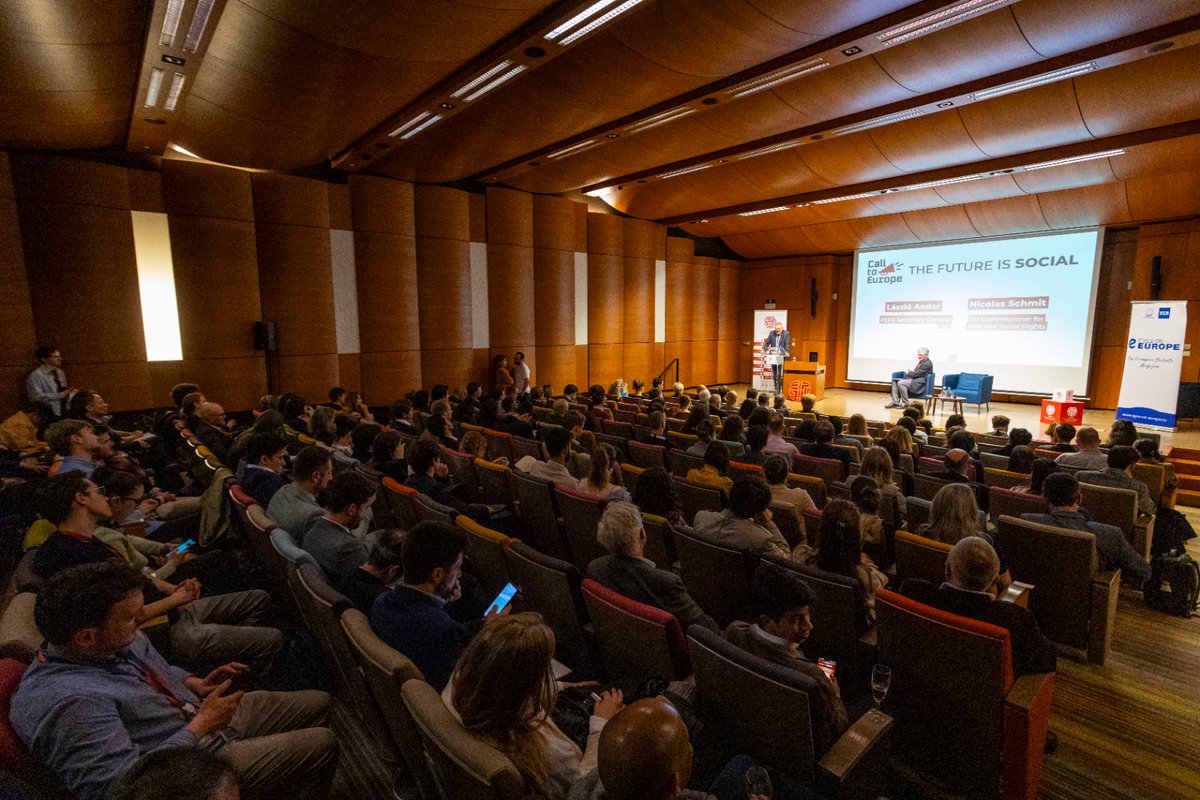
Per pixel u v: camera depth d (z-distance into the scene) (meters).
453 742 1.22
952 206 12.54
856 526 2.50
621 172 10.72
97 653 1.57
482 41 5.64
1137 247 11.55
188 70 5.65
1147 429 9.19
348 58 5.67
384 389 10.32
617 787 0.95
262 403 6.69
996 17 5.71
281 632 2.74
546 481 3.67
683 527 2.96
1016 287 12.85
